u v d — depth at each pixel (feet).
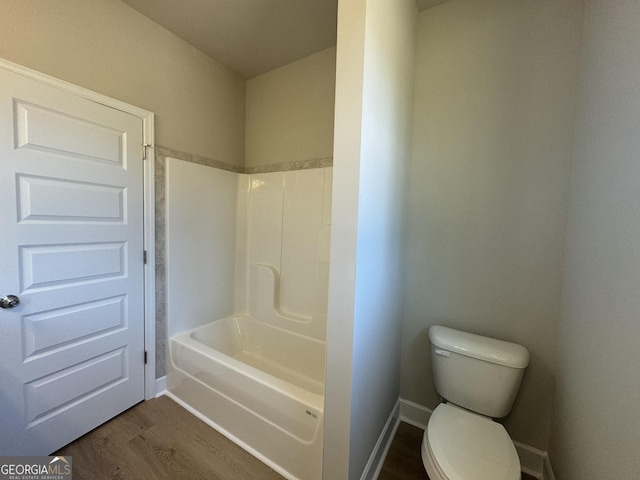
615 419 2.50
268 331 7.30
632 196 2.44
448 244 5.13
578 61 4.05
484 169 4.77
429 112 5.21
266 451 4.55
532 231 4.44
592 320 3.10
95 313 5.04
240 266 8.00
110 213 5.15
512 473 3.15
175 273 6.37
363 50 3.13
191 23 5.85
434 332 4.85
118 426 5.27
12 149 3.95
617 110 2.83
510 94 4.53
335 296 3.47
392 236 4.57
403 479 4.40
